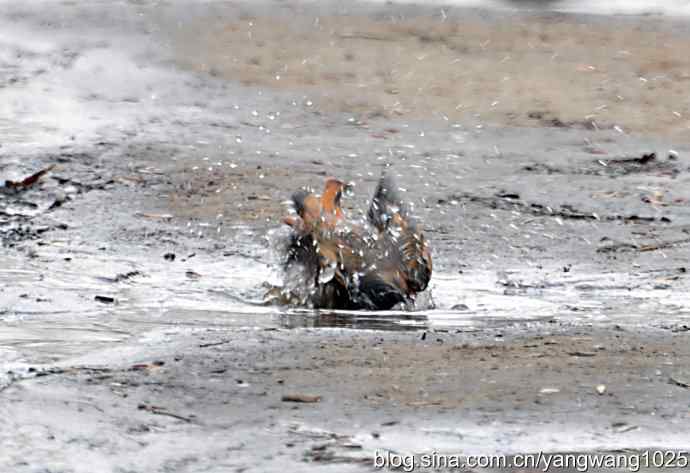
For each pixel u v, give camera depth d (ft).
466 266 169.27
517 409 87.66
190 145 253.03
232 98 310.04
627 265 173.17
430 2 460.96
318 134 276.21
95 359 102.01
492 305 140.46
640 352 107.04
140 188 212.43
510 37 399.44
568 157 259.60
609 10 457.68
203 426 82.99
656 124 298.97
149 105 295.89
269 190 215.72
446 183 229.45
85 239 177.06
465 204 212.64
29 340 111.34
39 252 166.40
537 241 187.73
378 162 246.88
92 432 80.79
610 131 290.15
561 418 85.76
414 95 325.01
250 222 193.16
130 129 266.77
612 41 397.19
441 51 377.71
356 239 137.28
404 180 230.48
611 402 89.76
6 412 83.82
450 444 80.02
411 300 136.05
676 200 221.87
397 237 138.72
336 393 91.25
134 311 129.90
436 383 94.58
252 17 414.00
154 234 181.98
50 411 84.69
